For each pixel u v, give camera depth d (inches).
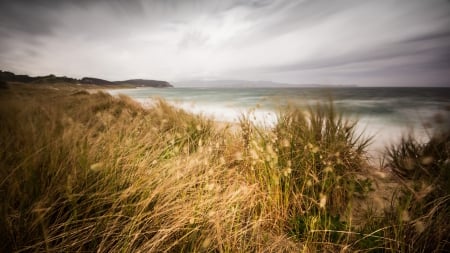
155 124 160.4
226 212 63.1
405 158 112.5
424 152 112.4
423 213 62.9
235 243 56.2
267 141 97.9
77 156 72.7
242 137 113.0
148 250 49.7
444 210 58.3
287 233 69.3
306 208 74.4
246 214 73.4
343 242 61.5
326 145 101.3
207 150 105.2
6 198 51.5
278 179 74.2
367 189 86.6
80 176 63.2
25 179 58.1
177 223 54.3
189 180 74.6
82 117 172.4
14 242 44.3
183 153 112.7
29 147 77.0
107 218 54.1
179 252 53.2
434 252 51.7
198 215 59.1
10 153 73.1
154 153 92.3
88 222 52.8
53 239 44.7
